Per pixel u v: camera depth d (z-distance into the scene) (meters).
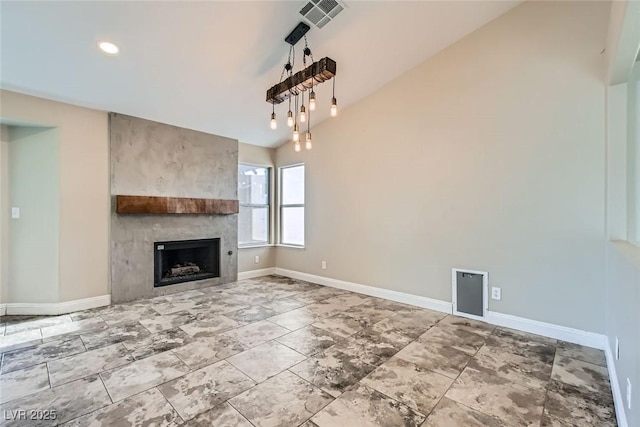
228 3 2.40
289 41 2.94
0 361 2.25
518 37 2.88
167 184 4.18
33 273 3.37
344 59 3.39
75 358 2.31
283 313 3.38
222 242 4.82
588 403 1.78
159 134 4.12
